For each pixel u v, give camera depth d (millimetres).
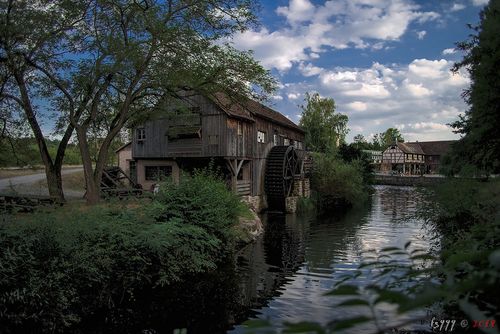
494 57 3703
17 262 5902
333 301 7676
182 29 13773
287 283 9148
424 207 8766
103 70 13352
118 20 14281
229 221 12242
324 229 17266
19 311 5871
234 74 15312
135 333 6410
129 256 8000
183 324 6801
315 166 29219
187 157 22984
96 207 9125
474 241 2189
